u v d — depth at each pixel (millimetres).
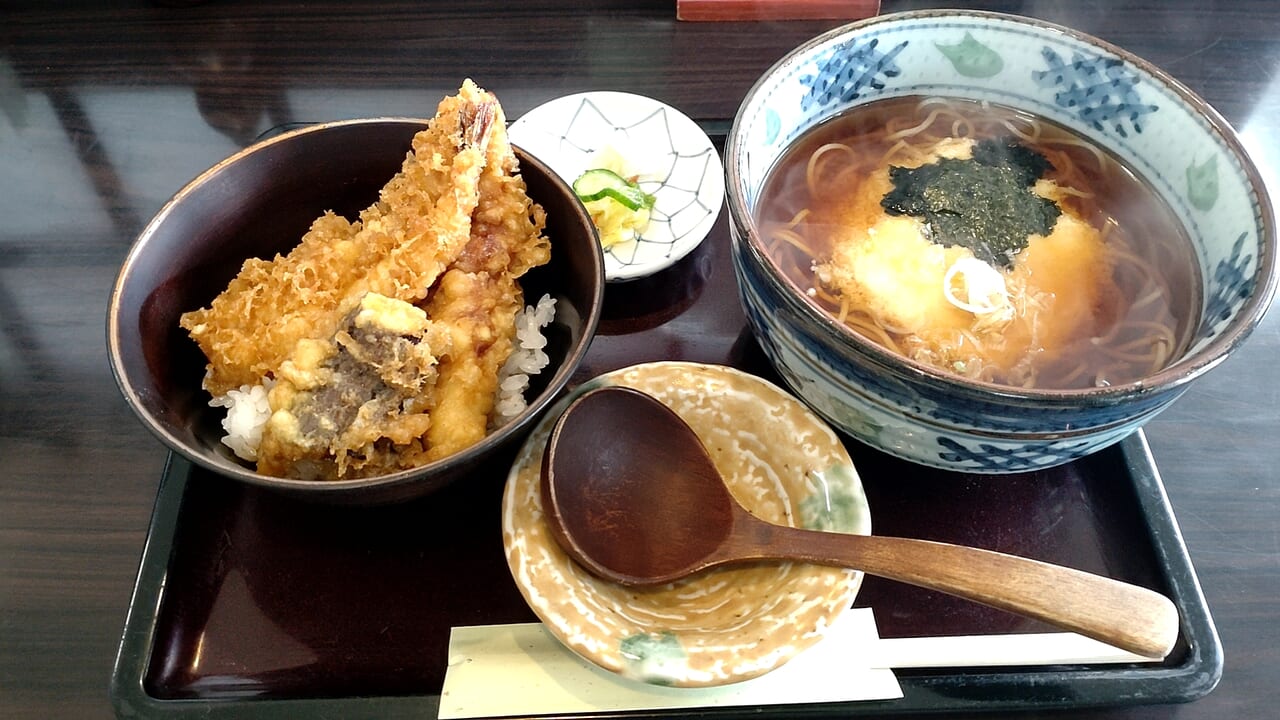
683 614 297
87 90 499
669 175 456
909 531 328
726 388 334
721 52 519
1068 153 371
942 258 335
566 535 290
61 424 356
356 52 519
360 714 278
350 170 369
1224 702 288
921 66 377
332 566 317
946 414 269
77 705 289
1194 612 300
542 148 461
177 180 450
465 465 279
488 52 519
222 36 528
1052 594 261
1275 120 474
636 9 545
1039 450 277
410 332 304
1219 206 314
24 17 539
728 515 307
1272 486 338
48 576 317
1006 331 323
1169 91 330
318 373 304
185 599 309
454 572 316
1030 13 545
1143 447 340
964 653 288
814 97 360
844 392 291
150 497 337
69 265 412
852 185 366
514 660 287
